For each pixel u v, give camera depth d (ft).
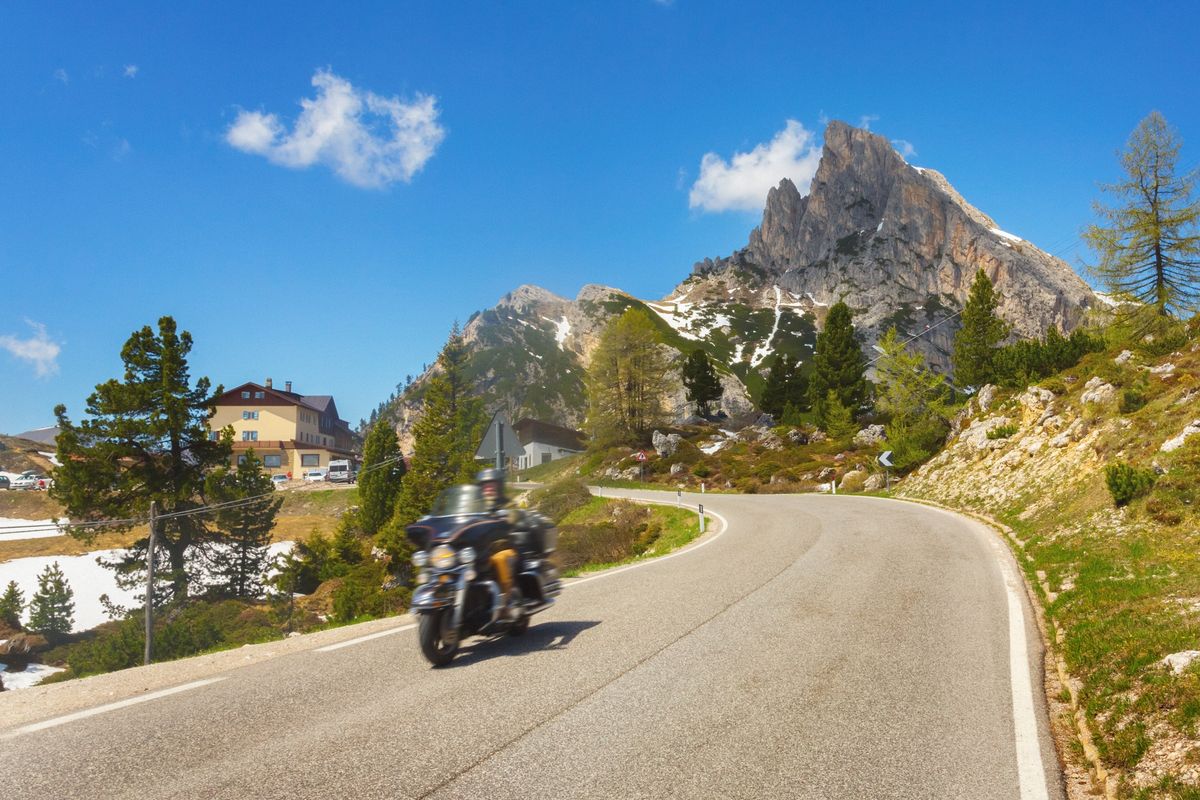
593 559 88.53
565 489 163.02
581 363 651.66
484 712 16.71
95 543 169.27
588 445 251.60
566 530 108.47
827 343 222.48
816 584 34.53
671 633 24.72
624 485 195.83
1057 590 32.71
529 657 21.93
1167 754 13.87
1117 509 44.01
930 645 23.32
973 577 36.68
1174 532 36.17
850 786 12.89
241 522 128.77
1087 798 13.26
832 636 24.27
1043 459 71.31
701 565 42.93
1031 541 47.50
